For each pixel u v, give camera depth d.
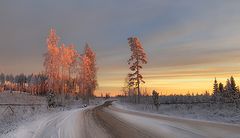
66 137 13.71
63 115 29.94
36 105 45.91
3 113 28.59
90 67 86.88
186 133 13.07
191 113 32.78
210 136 11.77
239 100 47.19
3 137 14.28
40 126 18.62
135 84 68.62
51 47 61.84
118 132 14.95
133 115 28.20
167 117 23.75
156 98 55.34
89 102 88.62
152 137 12.64
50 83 62.09
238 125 15.07
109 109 44.06
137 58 68.38
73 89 84.50
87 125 18.78
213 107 41.03
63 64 64.81
